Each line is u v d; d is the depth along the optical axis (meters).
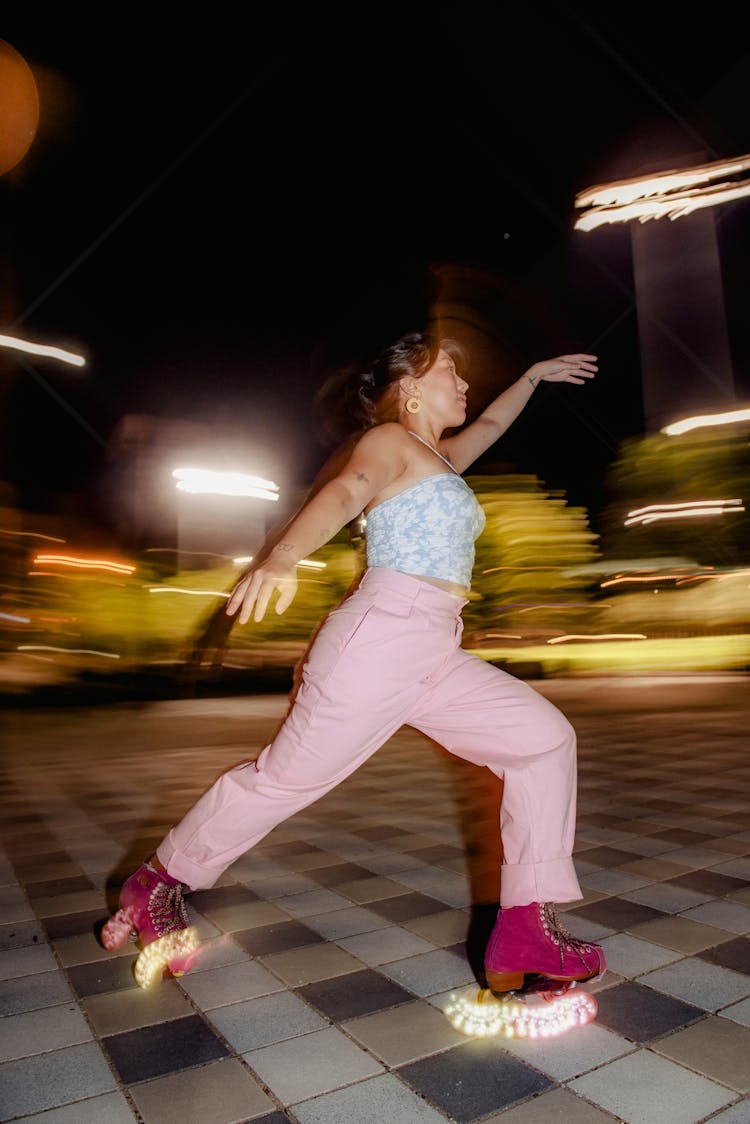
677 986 2.18
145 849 3.67
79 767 5.92
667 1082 1.74
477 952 2.44
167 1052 1.89
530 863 1.96
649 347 17.59
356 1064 1.83
